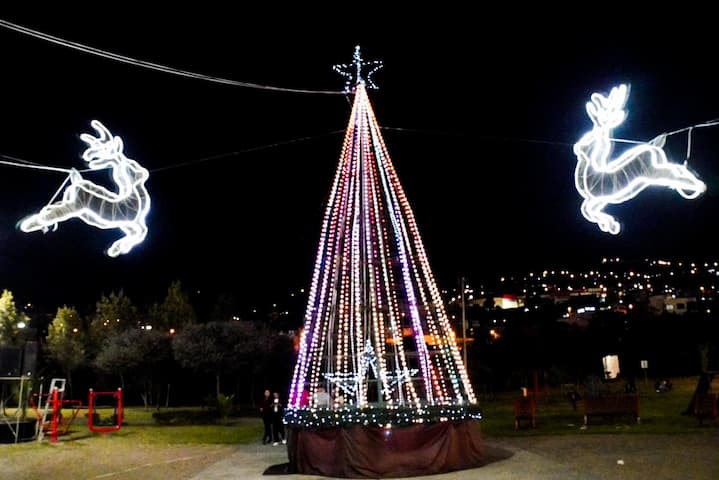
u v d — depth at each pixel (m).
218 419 31.41
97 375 49.31
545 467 14.38
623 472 13.42
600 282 155.75
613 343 75.31
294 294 52.59
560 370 62.72
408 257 16.53
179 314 54.56
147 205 10.83
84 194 10.55
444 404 15.09
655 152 10.22
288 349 46.31
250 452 19.28
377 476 14.09
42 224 10.37
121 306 53.38
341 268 16.25
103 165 10.72
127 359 42.97
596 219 10.52
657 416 26.55
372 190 15.86
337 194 16.14
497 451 17.36
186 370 46.50
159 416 30.97
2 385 27.08
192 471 15.50
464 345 40.62
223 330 41.31
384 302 16.70
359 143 15.89
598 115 10.57
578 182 10.62
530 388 60.94
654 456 15.54
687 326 76.12
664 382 47.25
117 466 16.55
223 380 49.88
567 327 78.31
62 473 15.49
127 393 50.19
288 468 15.32
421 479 13.66
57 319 49.94
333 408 14.84
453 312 58.56
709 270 137.88
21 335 35.59
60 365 47.72
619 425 23.41
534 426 24.17
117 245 10.60
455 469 14.47
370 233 15.61
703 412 22.61
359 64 16.27
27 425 22.84
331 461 14.60
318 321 16.22
